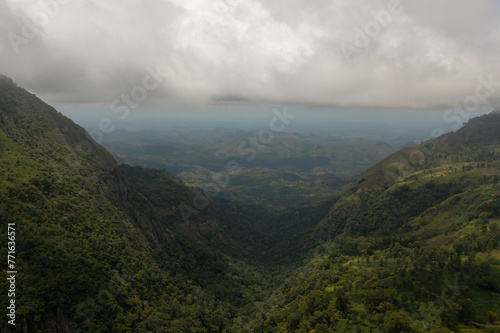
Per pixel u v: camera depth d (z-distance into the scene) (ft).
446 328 208.64
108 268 250.78
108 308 221.25
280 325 285.84
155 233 412.98
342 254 434.71
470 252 282.97
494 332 193.57
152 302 271.69
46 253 212.02
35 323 177.06
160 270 329.72
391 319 208.13
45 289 192.13
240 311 366.22
